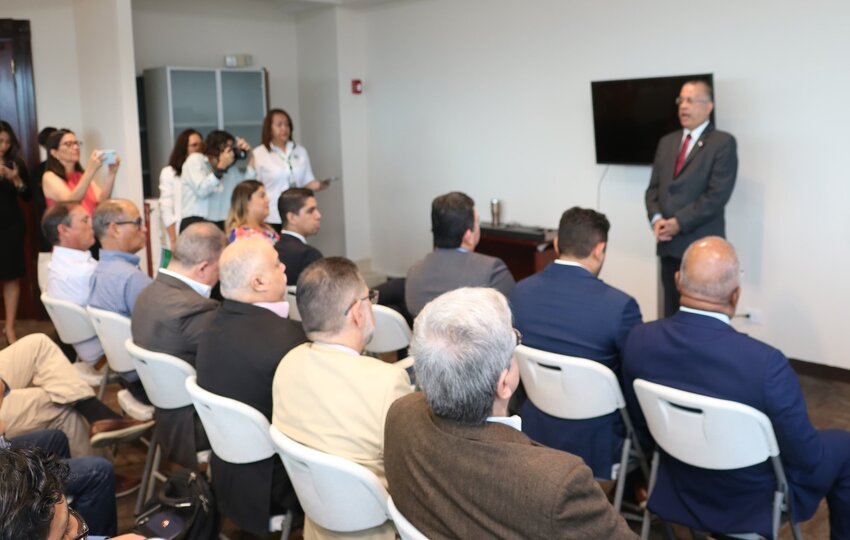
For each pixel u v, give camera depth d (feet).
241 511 7.60
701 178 14.58
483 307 4.83
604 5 17.83
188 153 18.44
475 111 21.38
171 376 8.69
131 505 10.48
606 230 9.12
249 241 8.05
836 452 7.50
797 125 14.94
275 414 6.74
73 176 17.74
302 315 6.79
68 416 9.59
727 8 15.66
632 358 7.77
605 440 8.56
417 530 4.96
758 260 15.84
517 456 4.56
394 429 5.25
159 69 22.12
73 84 21.77
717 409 6.75
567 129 19.17
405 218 24.14
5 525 3.76
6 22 20.56
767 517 7.07
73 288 12.03
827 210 14.73
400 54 23.24
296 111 26.23
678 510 7.63
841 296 14.75
